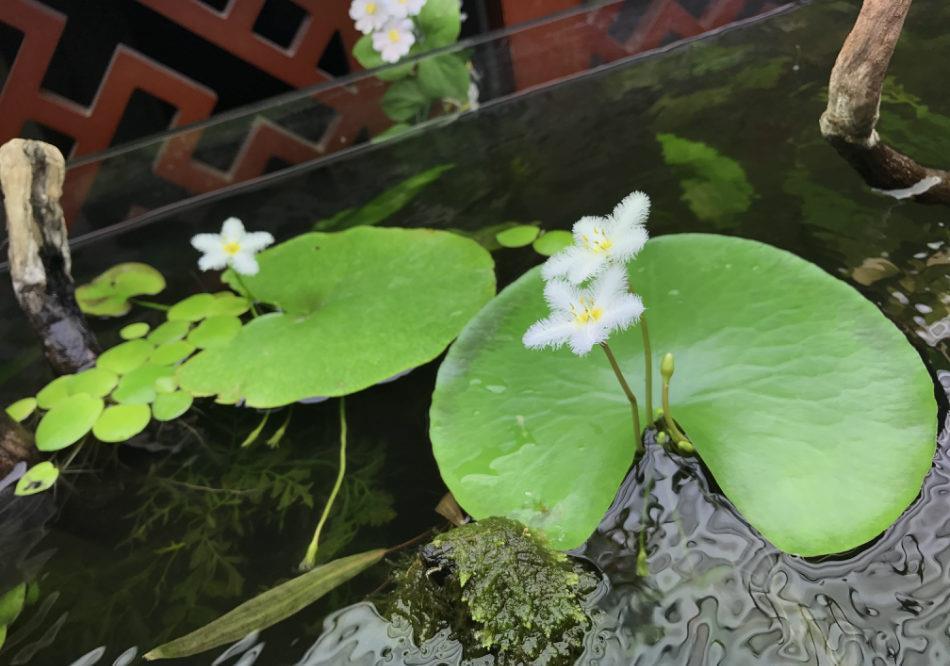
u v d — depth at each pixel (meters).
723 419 0.21
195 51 0.52
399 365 0.26
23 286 0.28
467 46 0.41
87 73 0.51
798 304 0.23
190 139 0.39
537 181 0.34
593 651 0.18
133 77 0.44
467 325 0.25
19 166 0.28
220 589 0.21
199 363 0.28
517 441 0.22
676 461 0.21
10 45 0.48
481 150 0.37
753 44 0.40
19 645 0.21
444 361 0.24
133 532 0.23
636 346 0.23
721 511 0.20
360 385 0.25
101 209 0.38
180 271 0.34
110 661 0.20
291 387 0.26
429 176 0.36
